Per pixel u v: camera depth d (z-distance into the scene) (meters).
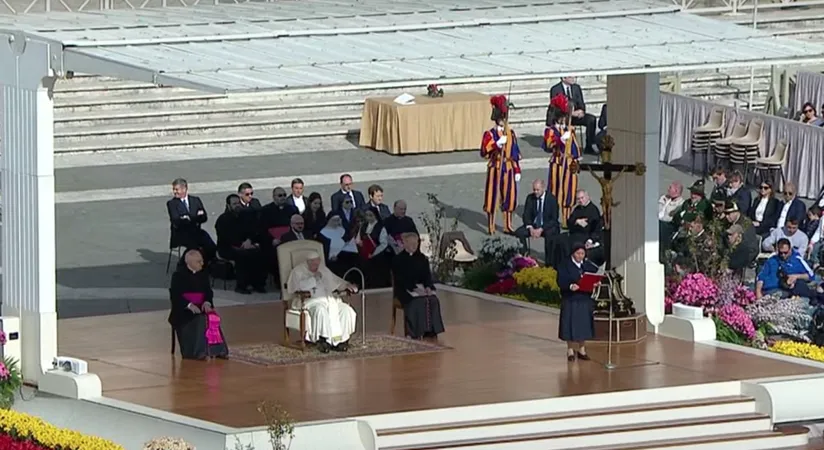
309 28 42.88
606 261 46.62
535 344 44.94
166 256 56.97
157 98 74.50
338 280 44.75
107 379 41.44
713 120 69.25
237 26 43.00
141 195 65.00
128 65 38.28
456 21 44.12
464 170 69.56
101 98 74.00
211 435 36.41
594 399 39.88
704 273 48.22
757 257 51.16
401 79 38.41
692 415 40.16
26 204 40.19
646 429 39.28
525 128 76.69
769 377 41.47
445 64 40.12
